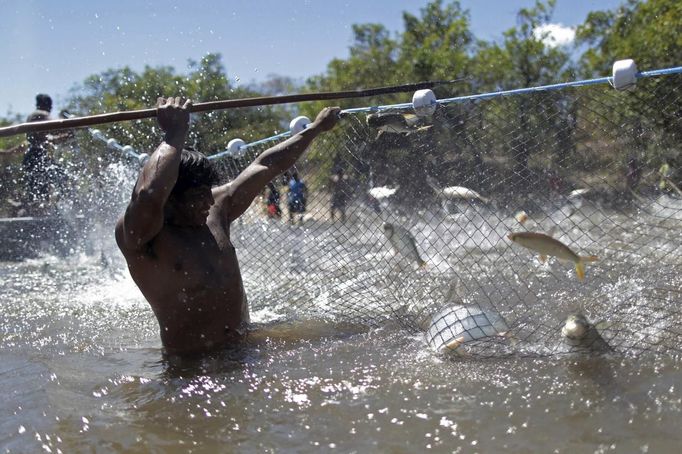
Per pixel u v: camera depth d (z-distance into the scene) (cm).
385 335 377
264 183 414
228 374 326
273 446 248
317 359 340
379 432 253
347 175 499
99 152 892
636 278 410
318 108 1877
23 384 325
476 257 462
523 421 255
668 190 416
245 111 1477
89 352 380
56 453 250
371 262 481
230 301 375
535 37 1817
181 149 352
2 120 1327
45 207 899
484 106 436
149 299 371
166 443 255
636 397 269
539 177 443
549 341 340
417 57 1931
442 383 297
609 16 1714
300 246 514
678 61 1566
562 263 454
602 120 412
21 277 711
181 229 370
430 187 472
